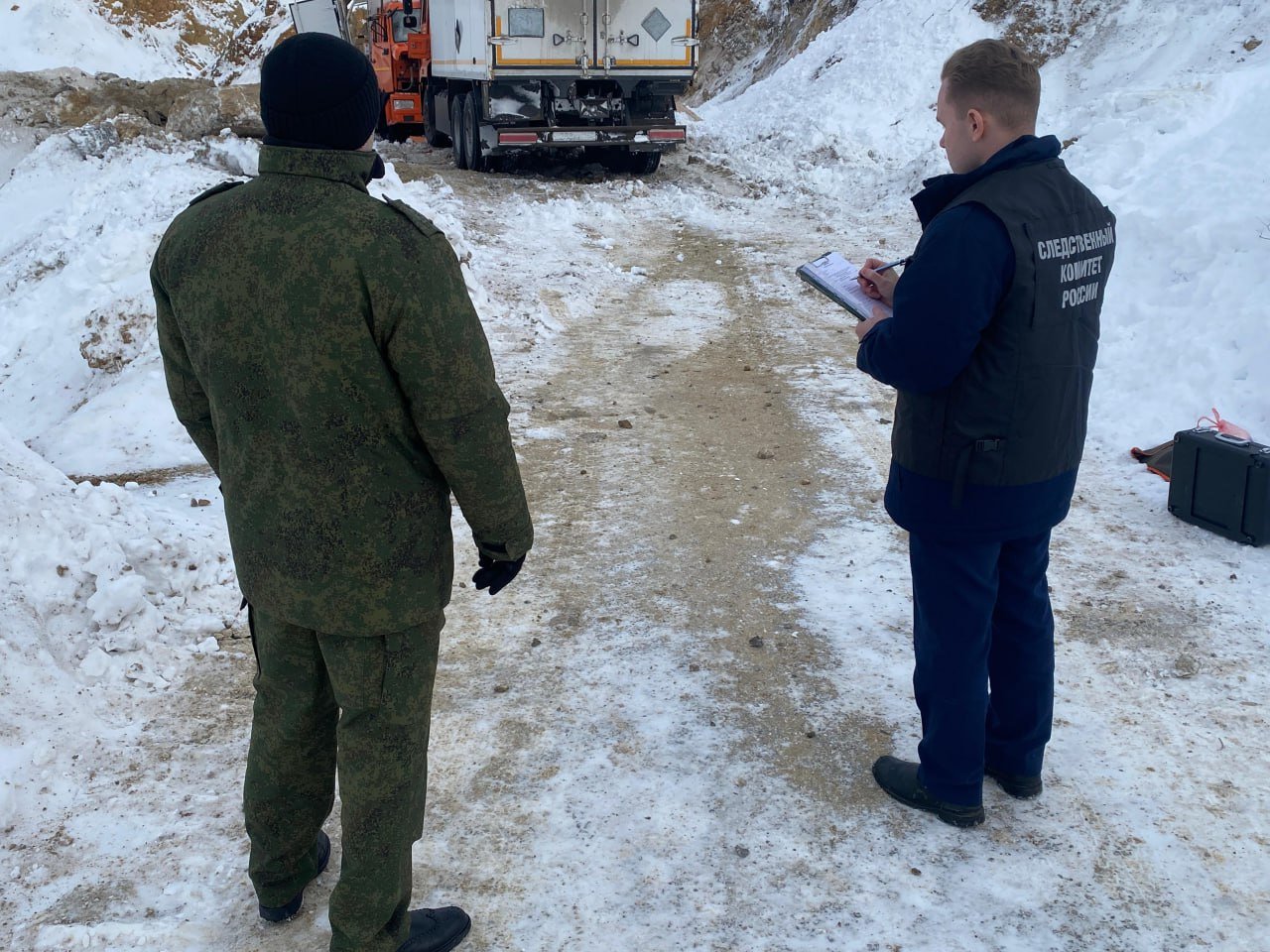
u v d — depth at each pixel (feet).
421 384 7.10
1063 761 11.19
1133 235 27.71
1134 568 15.47
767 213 51.26
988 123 8.89
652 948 8.86
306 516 7.41
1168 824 10.16
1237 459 15.85
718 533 17.34
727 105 77.30
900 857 9.87
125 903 9.31
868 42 68.69
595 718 12.22
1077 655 13.17
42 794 10.59
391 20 65.21
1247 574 15.15
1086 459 19.95
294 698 8.21
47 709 11.48
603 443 21.79
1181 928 8.92
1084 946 8.75
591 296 35.78
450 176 54.60
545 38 51.06
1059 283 8.80
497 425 7.45
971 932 8.95
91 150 54.29
